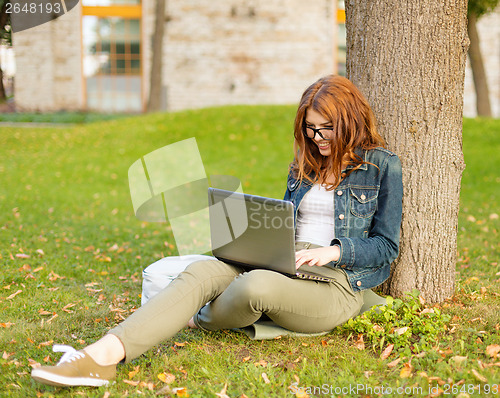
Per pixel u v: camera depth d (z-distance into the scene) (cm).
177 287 234
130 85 1717
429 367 232
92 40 1689
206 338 269
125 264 437
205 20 1667
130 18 1692
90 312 316
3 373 235
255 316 240
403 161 296
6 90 1394
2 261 416
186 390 217
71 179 877
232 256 256
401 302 278
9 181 841
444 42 287
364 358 241
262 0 1662
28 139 1165
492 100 1688
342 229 262
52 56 1636
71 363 208
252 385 219
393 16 291
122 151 1055
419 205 297
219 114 1255
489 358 236
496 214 616
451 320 281
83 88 1695
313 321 248
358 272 262
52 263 422
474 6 807
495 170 874
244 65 1689
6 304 325
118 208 700
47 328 288
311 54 1689
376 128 289
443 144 294
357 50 309
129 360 220
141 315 224
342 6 1705
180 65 1681
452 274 310
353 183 263
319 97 253
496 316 284
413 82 290
